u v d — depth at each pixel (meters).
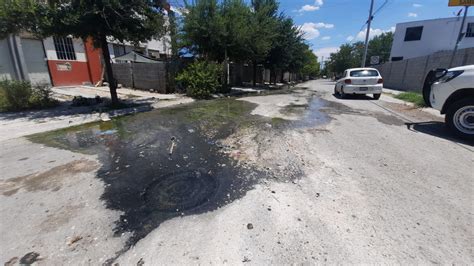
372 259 1.89
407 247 2.02
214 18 11.63
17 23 6.40
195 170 3.49
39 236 2.14
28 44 12.05
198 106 9.22
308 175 3.33
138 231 2.20
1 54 11.05
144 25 7.71
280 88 20.58
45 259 1.88
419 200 2.70
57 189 2.95
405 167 3.59
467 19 24.75
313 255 1.93
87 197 2.77
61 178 3.24
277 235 2.16
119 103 8.75
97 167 3.61
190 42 12.70
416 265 1.84
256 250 1.98
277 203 2.65
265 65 20.12
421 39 27.05
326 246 2.03
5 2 6.02
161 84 12.35
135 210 2.52
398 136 5.18
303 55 23.23
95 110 7.93
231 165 3.67
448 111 5.13
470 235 2.15
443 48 26.14
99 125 6.21
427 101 5.71
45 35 6.85
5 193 2.85
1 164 3.72
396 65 18.89
